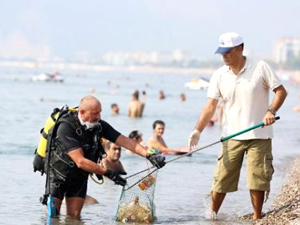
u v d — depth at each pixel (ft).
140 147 72.84
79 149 69.36
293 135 197.88
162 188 97.50
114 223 73.36
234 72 71.82
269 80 70.85
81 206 73.67
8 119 223.10
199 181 105.09
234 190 74.95
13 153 134.72
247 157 72.23
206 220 75.66
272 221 71.41
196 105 351.87
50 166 71.15
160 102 370.73
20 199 86.02
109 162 106.63
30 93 415.03
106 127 72.18
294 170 115.14
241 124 71.87
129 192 74.69
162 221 75.10
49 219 71.92
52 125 70.90
